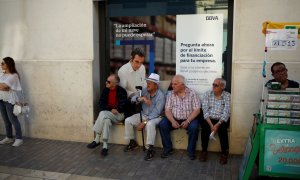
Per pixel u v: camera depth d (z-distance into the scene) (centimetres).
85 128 576
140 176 431
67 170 452
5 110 562
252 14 482
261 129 379
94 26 561
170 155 509
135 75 568
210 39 526
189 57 538
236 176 430
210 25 523
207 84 537
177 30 538
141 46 560
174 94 512
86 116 572
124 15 562
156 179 422
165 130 501
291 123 373
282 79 454
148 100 512
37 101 596
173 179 421
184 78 519
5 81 535
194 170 451
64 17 566
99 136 533
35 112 600
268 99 376
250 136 427
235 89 499
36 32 585
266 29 435
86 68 561
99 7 570
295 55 472
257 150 383
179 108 507
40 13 578
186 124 490
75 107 576
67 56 574
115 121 536
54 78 581
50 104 589
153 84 512
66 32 569
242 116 502
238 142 510
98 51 579
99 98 588
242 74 493
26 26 588
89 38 559
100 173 442
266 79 485
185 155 509
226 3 512
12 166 467
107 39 575
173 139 534
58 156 508
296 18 469
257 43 486
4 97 543
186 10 530
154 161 485
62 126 589
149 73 561
